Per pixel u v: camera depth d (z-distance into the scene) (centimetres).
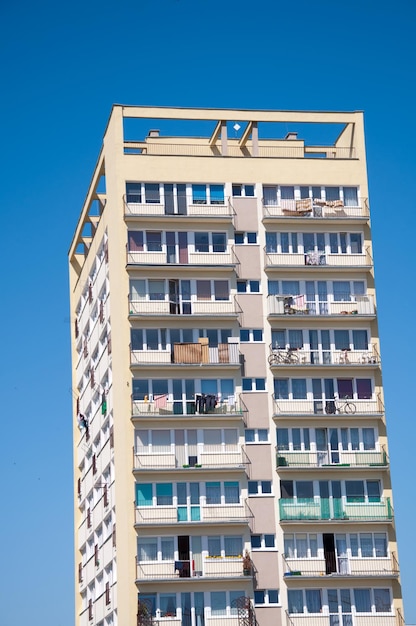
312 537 9025
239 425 9175
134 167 9475
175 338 9294
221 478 9050
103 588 9962
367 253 9562
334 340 9412
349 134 10012
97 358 10419
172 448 9088
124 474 9031
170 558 8856
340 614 8881
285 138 10569
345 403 9275
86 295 11100
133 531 8875
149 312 9275
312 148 10500
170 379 9212
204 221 9450
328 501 9069
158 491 8981
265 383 9294
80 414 10938
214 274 9419
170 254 9394
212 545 8931
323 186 9669
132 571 8788
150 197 9450
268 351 9331
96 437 10369
